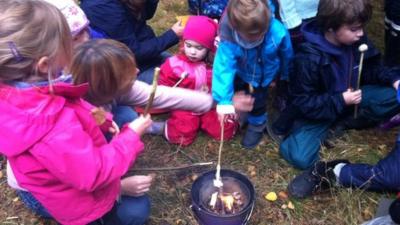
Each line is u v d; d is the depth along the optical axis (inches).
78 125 53.6
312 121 97.0
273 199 85.0
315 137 94.9
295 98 94.2
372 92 97.9
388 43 111.3
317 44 89.9
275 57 90.2
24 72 50.1
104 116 62.7
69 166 53.0
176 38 108.2
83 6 96.7
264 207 84.2
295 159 91.5
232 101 90.7
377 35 130.5
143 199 78.4
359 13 82.5
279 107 107.5
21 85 50.7
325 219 81.6
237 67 91.2
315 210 83.4
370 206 83.5
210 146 98.7
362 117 99.2
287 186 88.3
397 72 96.0
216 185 79.4
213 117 98.3
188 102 84.0
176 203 85.4
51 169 53.4
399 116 97.2
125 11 97.9
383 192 85.7
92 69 65.9
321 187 86.0
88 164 54.0
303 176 86.4
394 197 84.6
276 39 86.6
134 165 93.7
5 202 86.2
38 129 50.4
